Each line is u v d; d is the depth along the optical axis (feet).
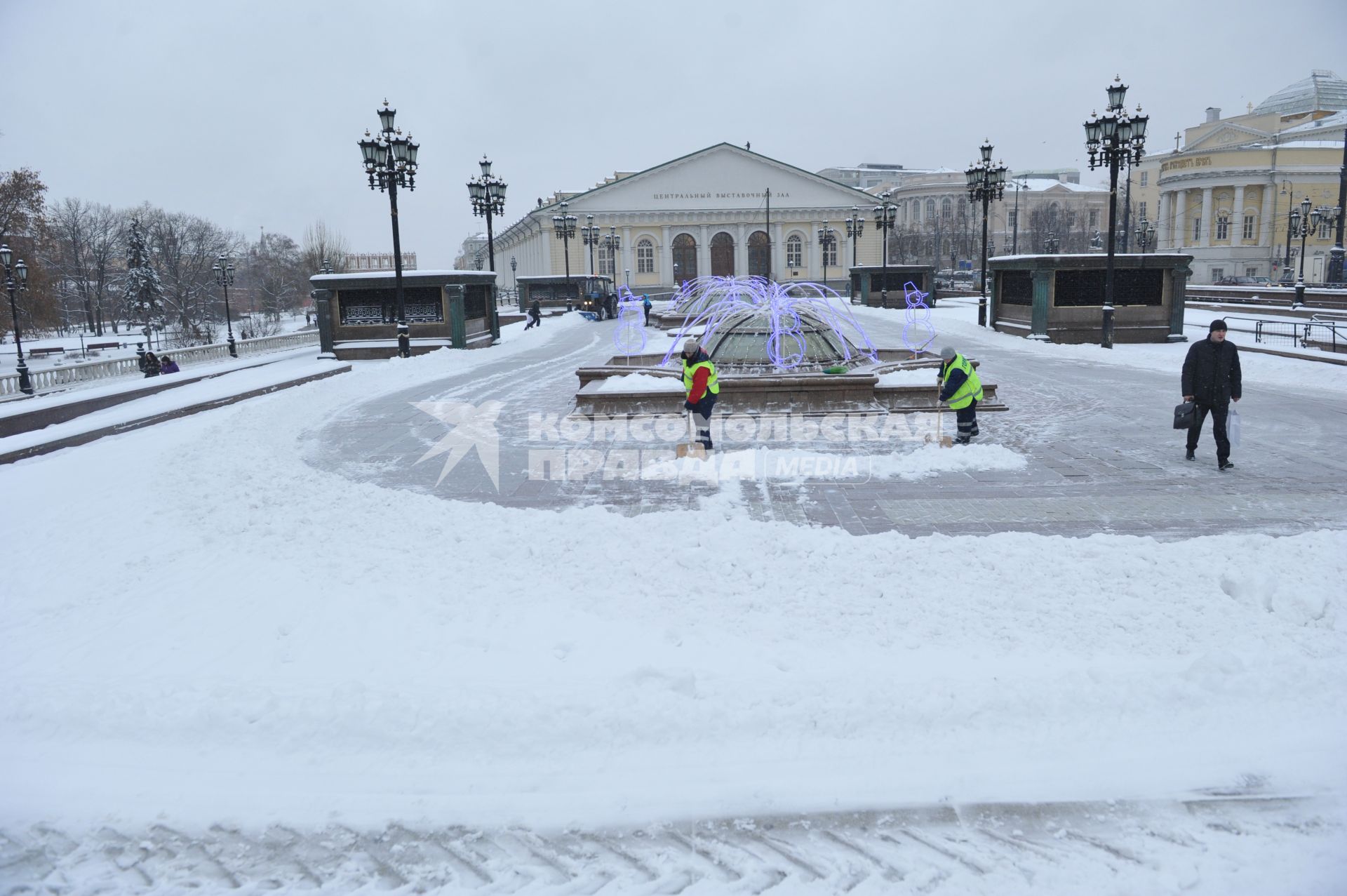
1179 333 83.71
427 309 90.07
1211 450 36.11
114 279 293.02
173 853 12.66
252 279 366.84
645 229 263.90
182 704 16.17
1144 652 17.40
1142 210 330.95
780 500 29.50
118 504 30.68
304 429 47.21
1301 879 11.50
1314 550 21.11
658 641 18.45
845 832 12.65
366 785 13.99
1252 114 291.17
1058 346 77.20
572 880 11.85
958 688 15.78
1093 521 26.32
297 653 18.45
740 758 14.33
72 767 14.66
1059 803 13.15
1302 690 15.64
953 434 40.16
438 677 17.15
